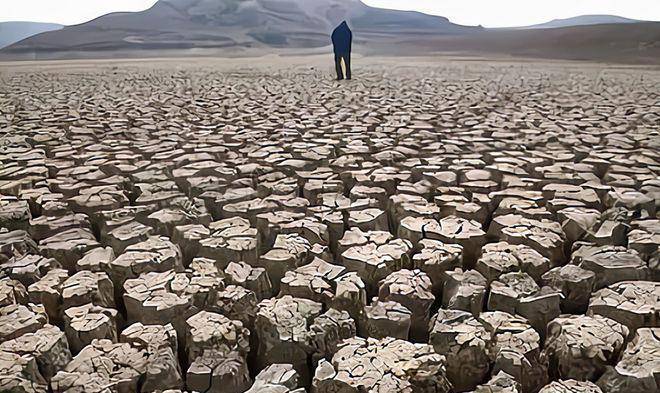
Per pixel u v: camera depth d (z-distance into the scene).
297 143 6.03
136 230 3.62
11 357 2.28
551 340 2.53
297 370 2.53
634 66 19.58
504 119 7.52
